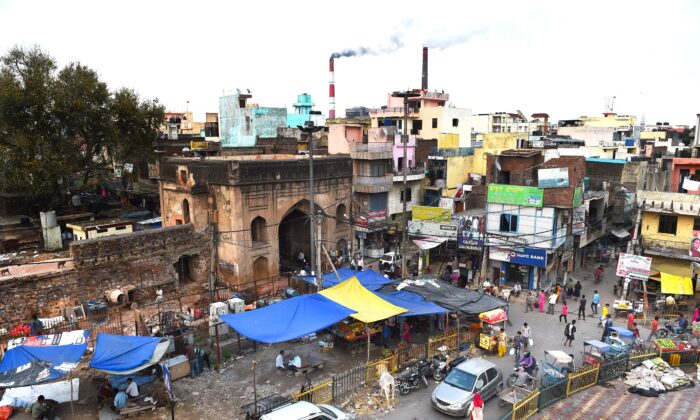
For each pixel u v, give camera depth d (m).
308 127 23.17
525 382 18.48
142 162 49.19
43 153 38.00
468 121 60.06
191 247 31.30
